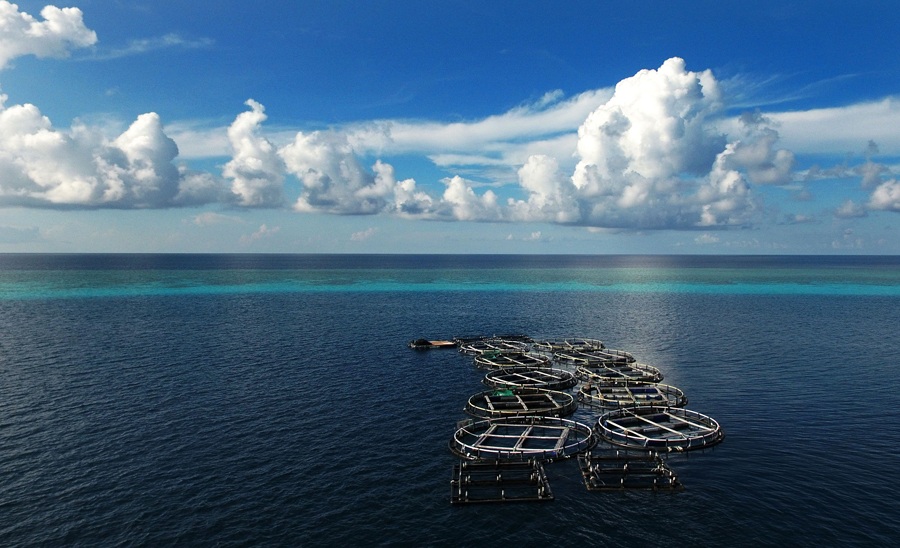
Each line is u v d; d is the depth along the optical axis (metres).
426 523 40.25
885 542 37.44
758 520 40.22
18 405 64.31
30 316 130.38
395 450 53.16
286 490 44.75
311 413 63.47
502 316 146.50
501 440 56.16
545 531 39.16
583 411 67.25
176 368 82.94
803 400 68.69
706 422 60.16
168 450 52.12
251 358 90.81
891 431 57.69
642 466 48.88
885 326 125.62
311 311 148.12
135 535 38.25
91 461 49.50
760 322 133.12
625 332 121.94
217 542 37.53
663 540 37.91
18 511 41.06
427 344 103.06
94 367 82.75
